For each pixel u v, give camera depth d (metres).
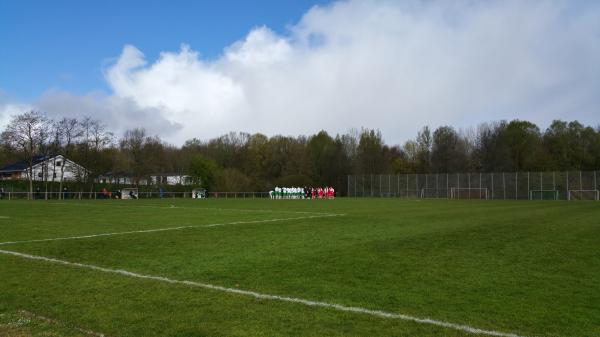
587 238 14.99
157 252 11.91
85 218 23.47
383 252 11.92
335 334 5.48
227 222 21.23
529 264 10.25
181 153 105.50
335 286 8.02
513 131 87.31
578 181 61.69
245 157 98.12
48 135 65.31
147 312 6.37
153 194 72.69
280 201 52.84
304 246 13.07
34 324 5.89
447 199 62.28
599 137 83.94
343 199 62.09
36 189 65.19
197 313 6.32
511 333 5.56
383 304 6.83
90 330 5.66
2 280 8.45
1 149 68.75
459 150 91.94
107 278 8.62
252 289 7.77
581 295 7.44
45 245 13.14
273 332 5.54
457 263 10.34
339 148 88.62
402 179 74.12
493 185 66.88
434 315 6.28
